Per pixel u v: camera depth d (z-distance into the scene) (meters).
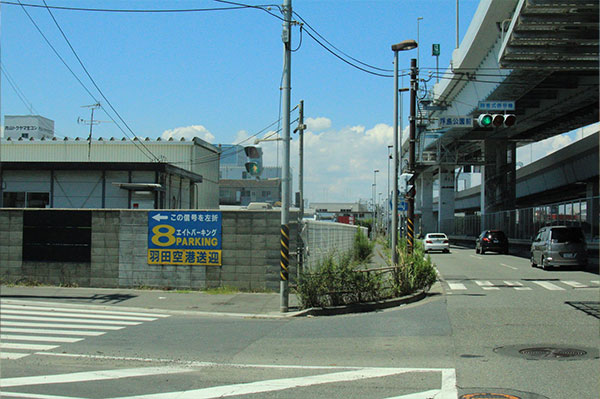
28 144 43.44
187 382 7.67
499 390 6.96
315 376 7.94
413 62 24.67
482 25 33.31
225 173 90.44
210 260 17.62
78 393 7.10
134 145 42.44
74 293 16.97
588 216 33.72
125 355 9.47
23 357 9.33
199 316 13.77
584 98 39.88
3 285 18.36
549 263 25.58
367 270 15.27
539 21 22.45
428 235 46.16
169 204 28.61
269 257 17.34
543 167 59.19
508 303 15.34
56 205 26.64
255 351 9.75
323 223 23.34
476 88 41.16
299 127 27.02
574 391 6.87
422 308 14.88
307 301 14.48
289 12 14.49
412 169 24.58
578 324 11.84
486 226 61.03
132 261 17.97
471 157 67.81
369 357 9.19
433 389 7.10
